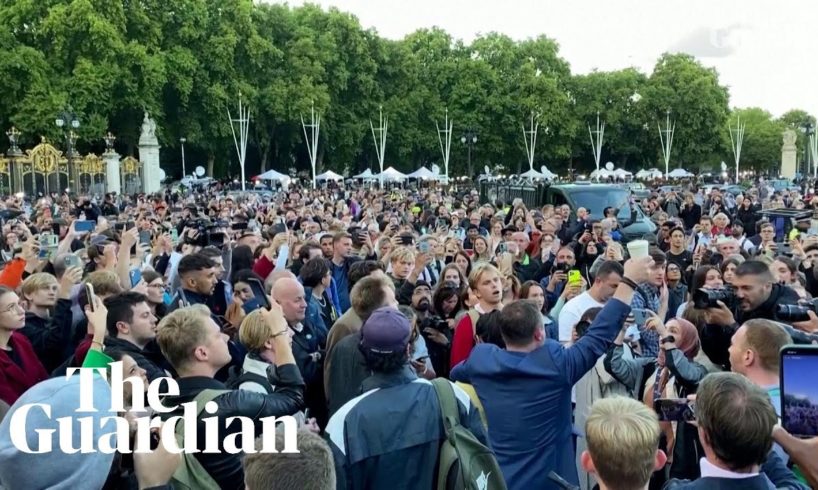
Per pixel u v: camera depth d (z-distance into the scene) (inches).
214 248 298.8
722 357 205.3
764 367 150.2
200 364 150.6
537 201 935.7
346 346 196.2
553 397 168.6
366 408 136.2
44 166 1545.3
